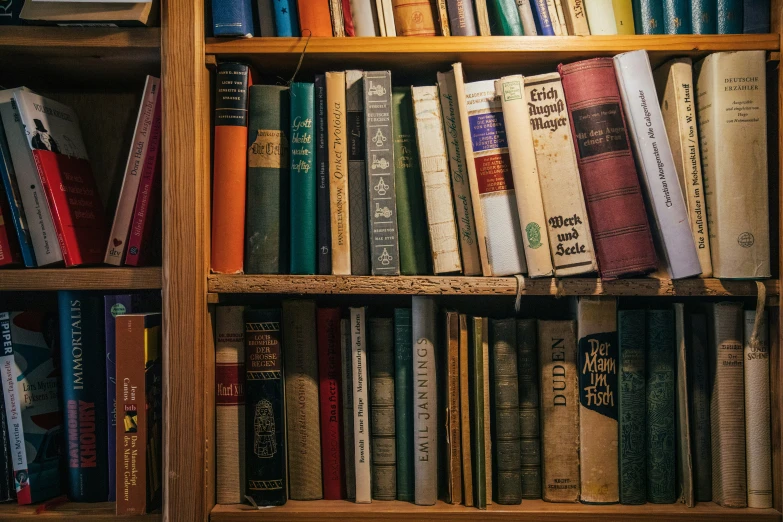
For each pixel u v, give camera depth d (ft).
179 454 2.70
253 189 2.88
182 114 2.73
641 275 2.73
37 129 2.91
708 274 2.80
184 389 2.71
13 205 2.88
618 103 2.77
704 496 2.88
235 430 2.93
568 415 2.91
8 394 2.92
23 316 2.98
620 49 2.80
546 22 2.86
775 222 2.84
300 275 2.82
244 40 2.81
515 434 2.89
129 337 2.69
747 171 2.73
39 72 3.21
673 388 2.87
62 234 2.87
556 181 2.78
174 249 2.73
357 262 2.86
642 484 2.85
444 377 3.01
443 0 2.85
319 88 2.89
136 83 3.46
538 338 2.97
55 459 3.01
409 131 2.92
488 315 3.63
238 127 2.85
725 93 2.75
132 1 2.67
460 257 2.87
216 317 2.94
